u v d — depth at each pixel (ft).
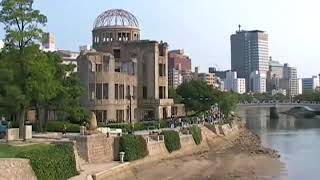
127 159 237.25
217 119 463.42
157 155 267.39
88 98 338.34
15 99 213.87
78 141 219.82
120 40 420.77
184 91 501.15
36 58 218.38
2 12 212.23
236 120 571.28
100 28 427.33
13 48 216.54
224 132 418.51
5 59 217.36
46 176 170.50
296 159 319.27
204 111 501.15
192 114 481.87
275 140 452.76
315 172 266.36
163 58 416.26
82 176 187.73
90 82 340.18
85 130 231.91
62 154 186.50
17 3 211.61
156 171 241.76
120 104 356.79
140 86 402.11
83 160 217.36
